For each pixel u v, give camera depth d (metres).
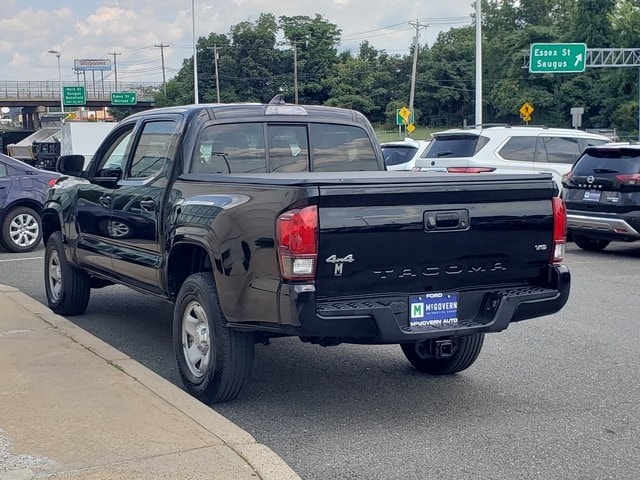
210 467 4.41
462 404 6.09
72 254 8.38
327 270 5.06
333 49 81.69
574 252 14.59
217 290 5.61
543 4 84.38
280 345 7.82
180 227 6.09
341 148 7.34
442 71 85.19
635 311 9.46
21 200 13.90
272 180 5.20
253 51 79.81
